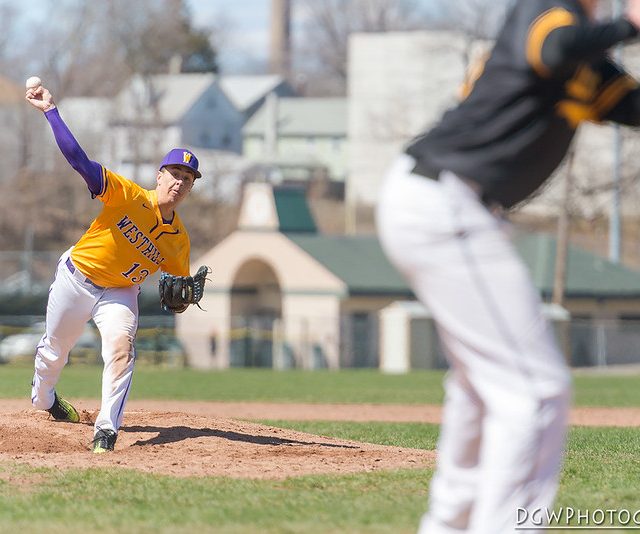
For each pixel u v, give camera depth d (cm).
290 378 7481
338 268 11462
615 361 11212
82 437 2480
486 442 1204
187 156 2305
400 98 19375
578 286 11956
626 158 13350
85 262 2330
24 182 15688
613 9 5794
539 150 1198
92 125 17388
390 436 2969
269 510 1638
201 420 2803
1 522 1553
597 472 2094
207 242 16275
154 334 10331
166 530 1499
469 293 1197
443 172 1197
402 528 1504
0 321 10150
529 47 1140
